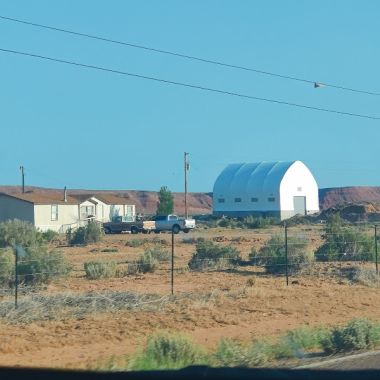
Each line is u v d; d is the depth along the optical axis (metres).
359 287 39.75
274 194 160.88
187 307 31.30
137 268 48.41
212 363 20.14
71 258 61.81
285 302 33.34
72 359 21.36
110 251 72.75
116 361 19.97
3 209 119.75
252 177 167.12
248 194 165.25
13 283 39.31
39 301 30.97
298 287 39.09
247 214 165.12
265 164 171.62
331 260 54.50
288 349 21.67
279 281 42.44
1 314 28.31
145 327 27.03
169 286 40.19
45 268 40.94
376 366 19.83
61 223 122.94
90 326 26.98
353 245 55.25
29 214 118.69
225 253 52.91
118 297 32.84
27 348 23.09
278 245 49.34
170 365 19.56
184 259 58.97
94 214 140.12
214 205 171.88
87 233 89.62
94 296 32.50
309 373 18.88
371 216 138.50
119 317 29.03
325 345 22.64
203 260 50.94
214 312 30.22
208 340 24.77
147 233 117.06
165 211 169.12
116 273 46.59
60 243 88.44
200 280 43.38
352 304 33.56
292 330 25.84
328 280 42.88
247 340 24.33
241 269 49.81
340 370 19.30
